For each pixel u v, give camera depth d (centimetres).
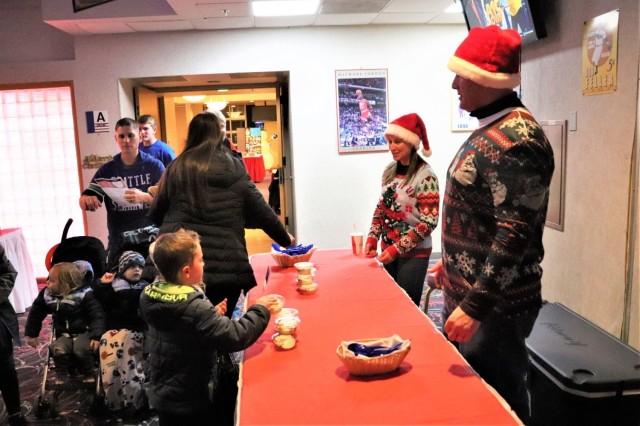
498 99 169
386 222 307
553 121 336
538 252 169
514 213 155
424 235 280
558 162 332
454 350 175
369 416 136
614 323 284
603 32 282
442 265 203
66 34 602
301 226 626
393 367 159
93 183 340
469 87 171
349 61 604
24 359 398
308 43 596
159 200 233
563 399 210
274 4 490
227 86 678
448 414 135
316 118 610
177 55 584
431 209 282
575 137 314
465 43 170
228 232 226
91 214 595
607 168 285
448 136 630
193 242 189
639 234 262
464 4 412
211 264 222
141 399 308
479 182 167
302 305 228
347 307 223
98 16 507
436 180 287
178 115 1209
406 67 612
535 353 229
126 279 312
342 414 137
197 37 583
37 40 602
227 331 177
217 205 223
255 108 1594
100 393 310
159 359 190
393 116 619
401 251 280
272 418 136
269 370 166
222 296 229
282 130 676
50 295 325
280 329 184
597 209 295
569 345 236
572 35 313
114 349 308
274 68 596
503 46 163
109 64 580
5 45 600
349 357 156
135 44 579
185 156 227
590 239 303
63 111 596
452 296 182
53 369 377
